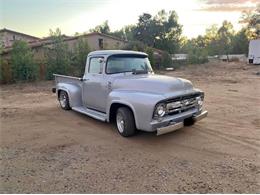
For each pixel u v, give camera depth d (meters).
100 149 5.45
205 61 42.94
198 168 4.49
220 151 5.20
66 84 8.66
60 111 8.91
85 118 7.92
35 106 9.94
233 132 6.30
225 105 9.45
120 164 4.71
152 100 5.23
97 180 4.16
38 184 4.09
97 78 6.95
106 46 33.56
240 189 3.82
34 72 19.55
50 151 5.41
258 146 5.41
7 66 18.42
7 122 7.70
